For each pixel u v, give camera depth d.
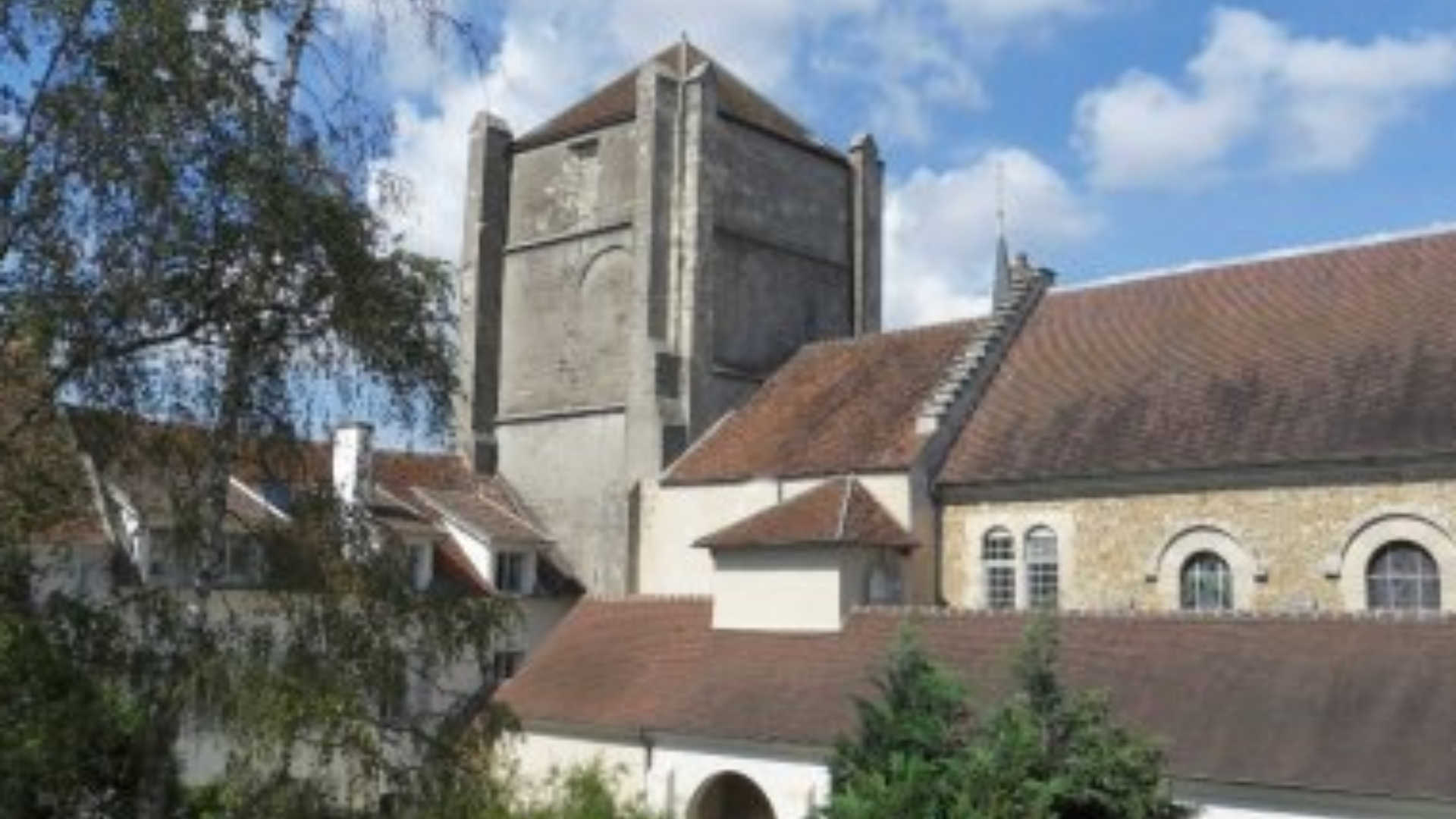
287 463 11.34
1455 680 21.02
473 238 43.78
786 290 42.38
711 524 36.03
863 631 28.70
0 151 10.64
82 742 10.27
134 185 10.66
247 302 11.03
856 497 31.52
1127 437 29.83
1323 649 22.86
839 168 44.84
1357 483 26.25
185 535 10.92
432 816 11.29
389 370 11.39
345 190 11.34
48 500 10.80
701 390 39.06
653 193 39.75
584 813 26.61
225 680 10.55
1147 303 33.75
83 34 10.84
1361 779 20.09
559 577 40.22
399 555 11.77
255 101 10.98
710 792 29.22
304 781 11.02
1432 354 27.39
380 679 11.11
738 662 29.80
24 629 10.12
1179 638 24.66
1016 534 30.70
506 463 42.91
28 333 10.48
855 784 15.66
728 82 42.91
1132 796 15.30
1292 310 30.81
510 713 12.05
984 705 24.33
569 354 41.66
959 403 32.97
